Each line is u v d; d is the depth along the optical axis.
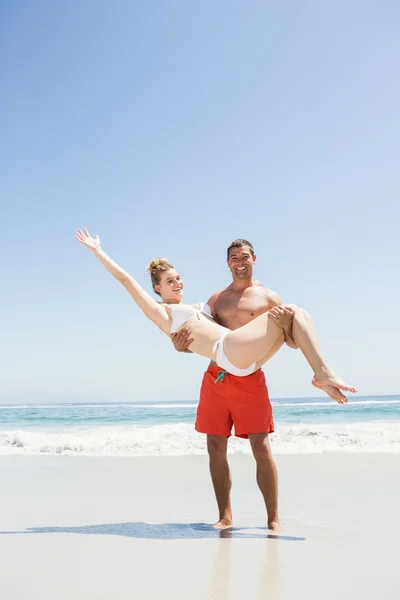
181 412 25.27
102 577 2.84
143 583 2.73
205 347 4.14
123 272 4.32
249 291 4.41
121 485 6.22
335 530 3.94
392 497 5.25
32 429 17.75
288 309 3.99
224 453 4.28
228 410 4.24
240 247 4.41
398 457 8.27
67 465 7.98
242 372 4.05
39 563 3.12
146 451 9.72
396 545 3.46
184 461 8.29
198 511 4.80
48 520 4.42
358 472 6.89
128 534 3.88
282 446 10.06
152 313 4.24
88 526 4.17
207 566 3.03
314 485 6.02
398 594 2.53
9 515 4.63
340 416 20.81
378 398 59.97
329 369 3.84
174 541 3.65
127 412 26.33
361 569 2.93
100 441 10.88
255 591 2.60
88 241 4.42
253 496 5.66
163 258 4.59
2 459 8.84
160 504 5.14
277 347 4.14
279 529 3.99
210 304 4.52
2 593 2.59
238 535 3.82
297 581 2.74
